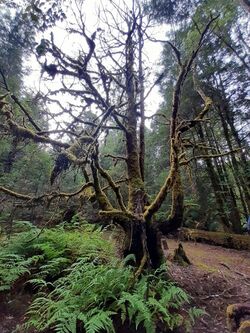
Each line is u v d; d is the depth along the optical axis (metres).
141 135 4.99
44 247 4.27
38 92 4.13
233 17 9.07
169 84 10.30
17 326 3.11
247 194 10.62
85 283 3.23
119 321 2.92
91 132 4.30
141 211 3.83
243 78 10.12
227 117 10.55
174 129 4.06
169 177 3.92
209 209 10.95
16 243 4.59
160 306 2.83
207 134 10.52
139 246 3.82
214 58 9.91
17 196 3.61
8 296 3.71
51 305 2.99
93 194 4.20
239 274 5.16
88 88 4.39
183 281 4.18
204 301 3.71
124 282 3.21
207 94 10.11
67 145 3.79
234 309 3.20
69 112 4.17
